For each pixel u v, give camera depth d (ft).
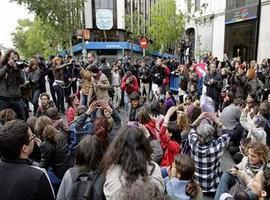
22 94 24.41
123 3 157.48
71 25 95.55
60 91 35.63
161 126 16.55
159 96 37.17
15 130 8.38
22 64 23.43
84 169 9.30
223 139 17.28
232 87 36.45
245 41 75.36
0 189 7.93
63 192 9.25
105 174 8.64
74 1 92.07
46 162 13.62
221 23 88.84
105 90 23.94
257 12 69.15
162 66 44.75
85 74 24.63
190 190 11.21
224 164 22.27
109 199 8.11
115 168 8.43
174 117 18.44
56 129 14.71
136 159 8.27
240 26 77.41
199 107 21.66
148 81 44.98
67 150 14.07
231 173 14.20
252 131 19.33
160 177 8.59
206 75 38.60
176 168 11.46
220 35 89.40
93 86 23.65
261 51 69.10
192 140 17.12
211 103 28.94
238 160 21.38
